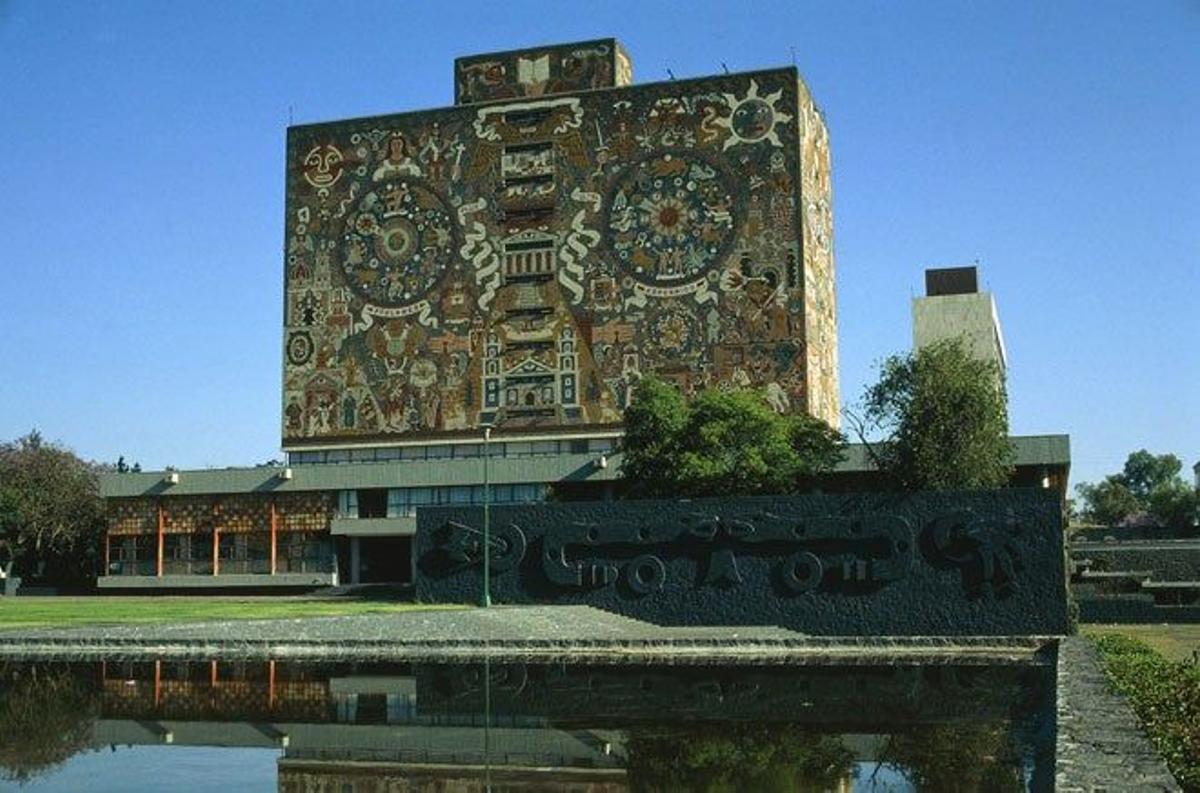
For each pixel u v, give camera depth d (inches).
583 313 4126.5
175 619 2313.0
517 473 3973.9
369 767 917.2
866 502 2480.3
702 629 2388.0
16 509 4899.1
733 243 4020.7
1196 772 728.3
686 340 4023.1
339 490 4156.0
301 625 2068.2
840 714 1222.9
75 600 3651.6
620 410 4055.1
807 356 3937.0
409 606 2689.5
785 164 4010.8
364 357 4308.6
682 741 1042.1
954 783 855.1
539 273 4180.6
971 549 2417.6
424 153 4328.3
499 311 4202.8
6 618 2407.7
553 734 1079.6
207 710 1248.2
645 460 3112.7
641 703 1320.1
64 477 5054.1
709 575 2546.8
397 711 1244.5
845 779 871.7
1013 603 2385.6
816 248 4173.2
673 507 2591.0
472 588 2731.3
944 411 2854.3
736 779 869.8
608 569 2615.7
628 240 4111.7
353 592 4003.4
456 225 4271.7
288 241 4419.3
